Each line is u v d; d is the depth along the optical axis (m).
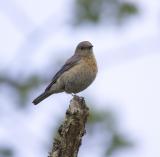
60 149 13.20
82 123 13.42
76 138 13.31
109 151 16.16
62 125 13.40
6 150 16.53
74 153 13.27
